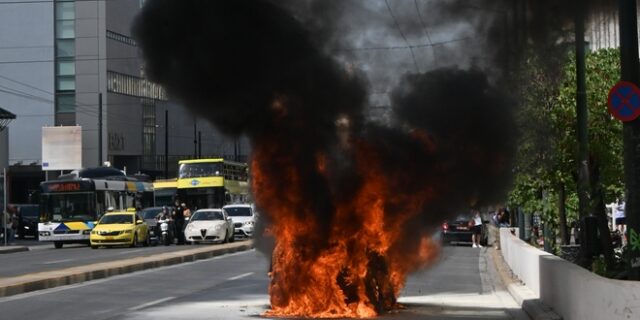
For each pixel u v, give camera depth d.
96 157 73.00
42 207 45.22
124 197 49.12
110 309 16.03
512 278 21.78
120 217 42.75
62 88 73.94
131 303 17.09
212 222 43.28
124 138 73.56
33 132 74.12
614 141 19.95
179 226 44.50
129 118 73.50
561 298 13.25
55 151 67.00
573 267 12.66
